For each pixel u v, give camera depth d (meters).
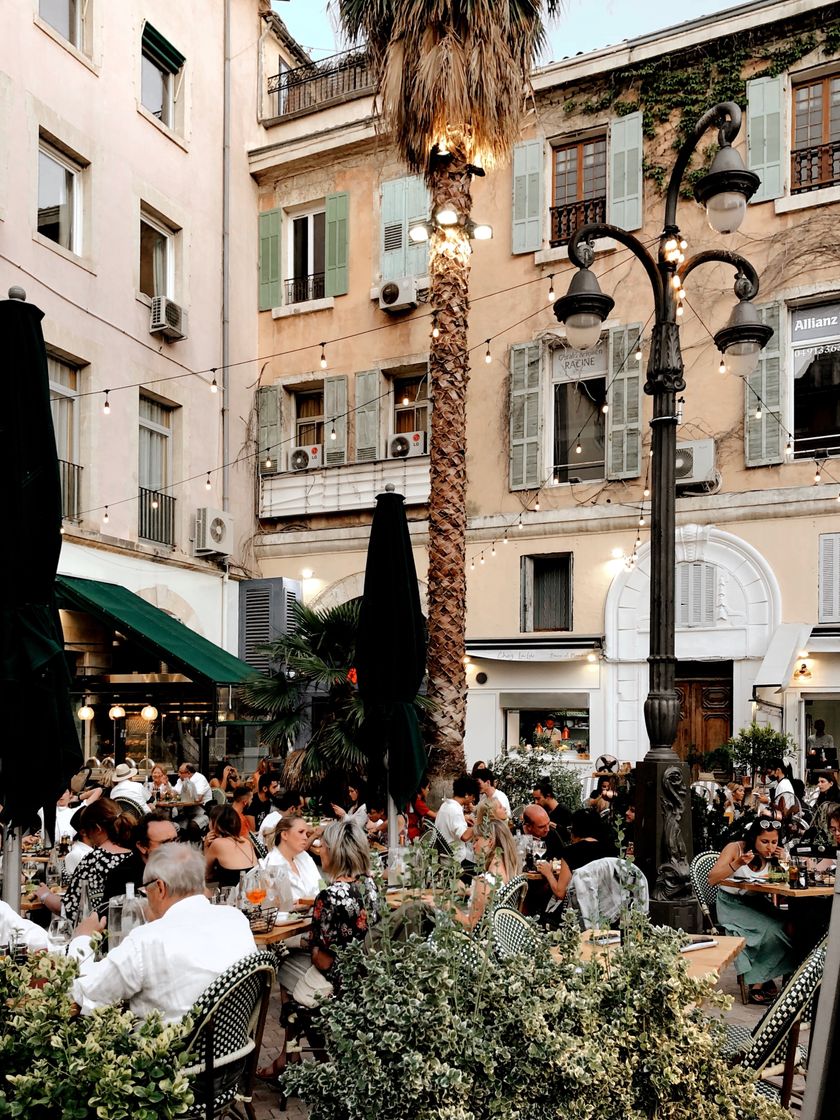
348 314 19.44
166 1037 2.71
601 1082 2.80
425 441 18.52
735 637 15.45
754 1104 3.02
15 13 13.80
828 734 14.66
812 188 15.60
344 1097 2.81
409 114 12.13
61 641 5.10
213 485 18.59
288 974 5.48
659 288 6.86
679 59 16.55
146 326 16.70
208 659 15.02
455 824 8.53
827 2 15.20
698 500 15.88
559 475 17.50
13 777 4.77
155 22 17.20
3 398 5.03
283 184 20.39
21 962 3.54
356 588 18.80
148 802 12.37
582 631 16.72
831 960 2.30
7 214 13.55
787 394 15.53
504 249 18.02
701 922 6.47
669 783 6.29
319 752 13.01
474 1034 2.81
